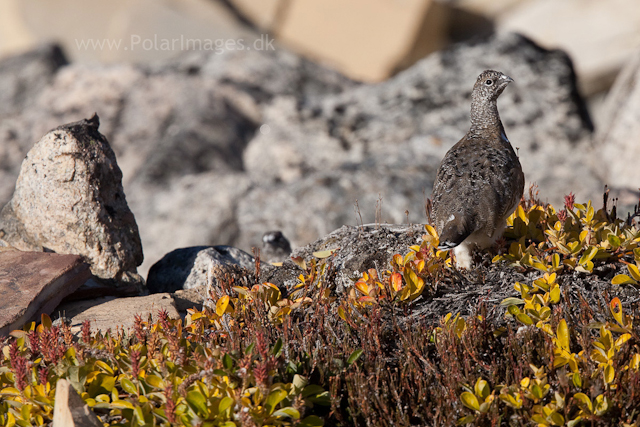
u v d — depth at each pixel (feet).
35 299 27.73
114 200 35.01
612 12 124.67
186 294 33.32
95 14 138.72
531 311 23.06
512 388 20.36
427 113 79.66
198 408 19.65
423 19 146.10
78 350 22.47
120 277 34.09
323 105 88.22
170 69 102.68
